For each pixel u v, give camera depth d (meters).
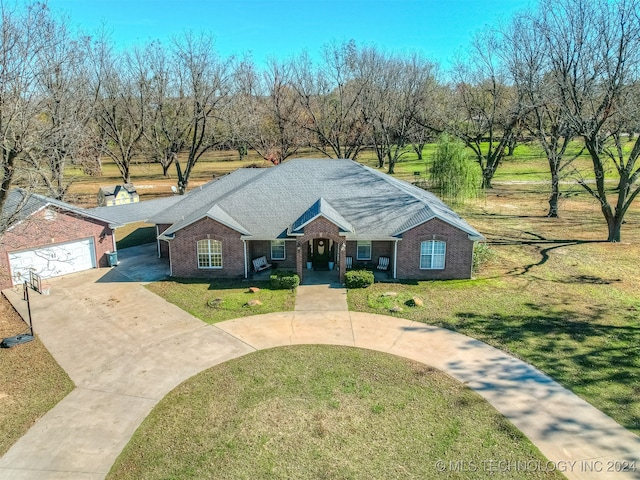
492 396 13.66
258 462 11.07
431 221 23.03
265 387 14.27
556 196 38.94
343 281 23.23
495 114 50.91
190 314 19.86
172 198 34.12
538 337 17.31
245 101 57.66
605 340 16.98
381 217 24.66
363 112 61.31
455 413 12.88
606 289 22.19
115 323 19.06
